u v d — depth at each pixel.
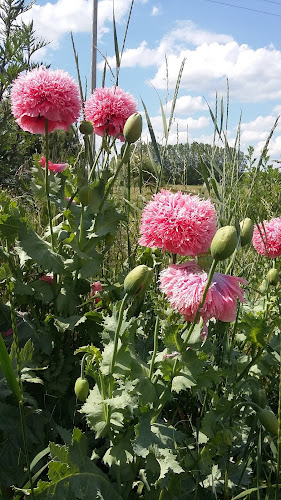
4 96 1.66
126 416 0.57
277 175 1.74
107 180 0.81
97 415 0.57
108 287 0.81
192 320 0.52
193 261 0.55
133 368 0.54
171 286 0.52
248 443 0.57
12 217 0.76
